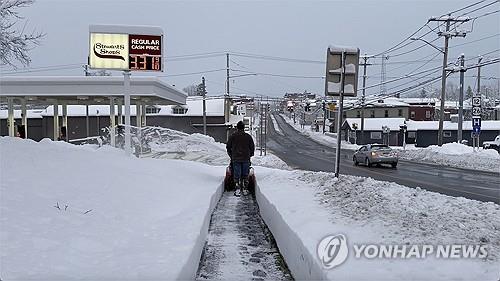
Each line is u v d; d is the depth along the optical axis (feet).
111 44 56.75
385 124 245.04
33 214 18.22
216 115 219.00
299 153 163.43
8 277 12.93
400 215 21.33
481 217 21.06
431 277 13.48
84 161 30.53
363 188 29.63
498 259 14.88
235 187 43.75
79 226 18.67
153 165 41.70
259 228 27.89
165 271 14.43
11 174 22.04
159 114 216.95
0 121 194.49
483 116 319.68
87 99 114.01
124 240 18.56
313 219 21.24
